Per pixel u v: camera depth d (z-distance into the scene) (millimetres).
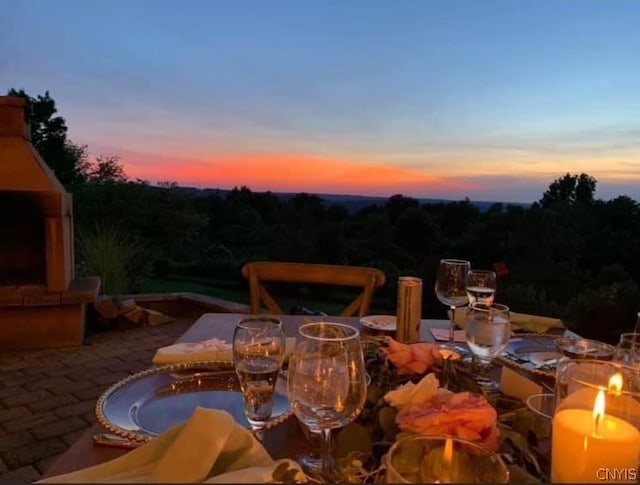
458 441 448
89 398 2715
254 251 6016
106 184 6082
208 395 925
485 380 963
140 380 968
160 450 553
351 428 667
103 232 5129
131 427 787
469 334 983
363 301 1901
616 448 574
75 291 3492
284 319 1583
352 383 670
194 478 465
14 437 2270
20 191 3311
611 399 665
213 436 509
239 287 6004
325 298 4418
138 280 5270
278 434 798
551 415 736
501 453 575
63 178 6984
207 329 1397
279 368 844
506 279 3549
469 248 3867
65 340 3564
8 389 2807
